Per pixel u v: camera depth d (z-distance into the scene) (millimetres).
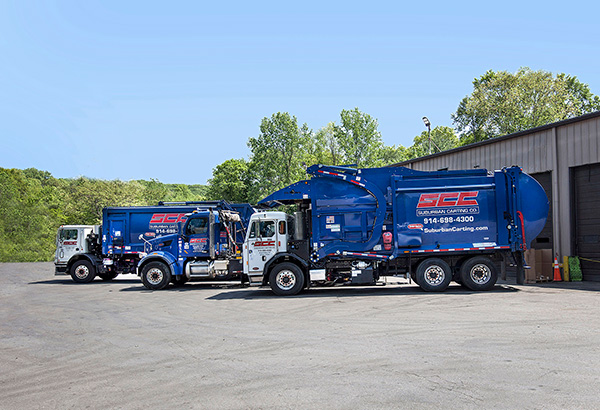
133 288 21031
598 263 17422
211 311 13164
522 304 12094
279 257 16562
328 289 17828
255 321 11148
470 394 5410
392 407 5090
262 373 6680
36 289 21906
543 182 19906
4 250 68562
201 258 20125
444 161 26609
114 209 24453
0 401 5953
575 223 18328
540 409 4887
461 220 15805
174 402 5598
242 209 24922
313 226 16312
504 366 6492
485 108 54344
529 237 15734
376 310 11984
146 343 9180
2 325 12094
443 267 15539
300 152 75688
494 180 15820
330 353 7664
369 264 16141
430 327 9453
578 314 10406
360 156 73688
